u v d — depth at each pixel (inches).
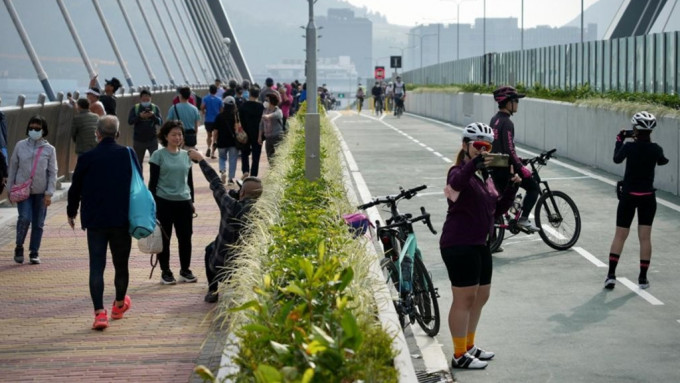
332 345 164.4
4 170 466.9
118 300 372.5
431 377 315.3
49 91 898.1
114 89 837.8
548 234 563.2
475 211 322.0
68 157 855.7
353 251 325.1
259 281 291.0
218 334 346.3
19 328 362.0
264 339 186.5
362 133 1626.5
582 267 490.6
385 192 800.9
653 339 358.0
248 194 400.8
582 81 1291.8
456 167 322.3
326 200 455.2
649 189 436.1
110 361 314.2
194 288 431.5
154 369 304.0
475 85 1882.4
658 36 1003.9
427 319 360.5
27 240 561.9
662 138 784.3
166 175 432.5
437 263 506.9
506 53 1798.7
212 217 658.2
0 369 306.3
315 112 570.6
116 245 367.6
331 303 202.8
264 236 353.7
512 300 422.9
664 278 462.3
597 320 387.2
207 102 1099.9
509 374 318.3
